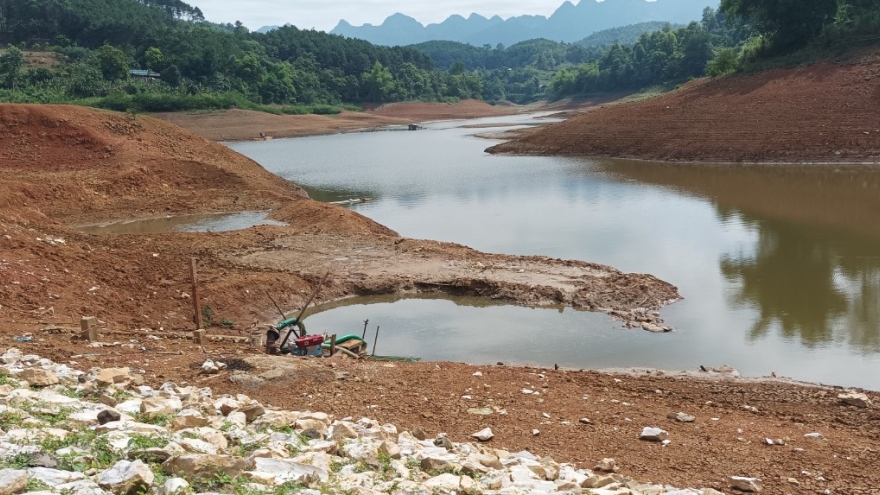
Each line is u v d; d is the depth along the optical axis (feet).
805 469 32.17
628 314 65.10
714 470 31.73
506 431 35.60
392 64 633.20
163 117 368.89
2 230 67.92
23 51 445.78
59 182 126.00
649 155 197.57
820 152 172.55
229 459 21.24
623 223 109.91
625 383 46.62
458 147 258.98
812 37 239.30
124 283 66.28
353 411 36.81
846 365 52.70
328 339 53.88
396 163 209.46
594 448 33.91
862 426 39.19
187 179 139.95
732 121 195.11
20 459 19.54
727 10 258.37
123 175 132.57
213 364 41.73
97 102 360.89
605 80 565.12
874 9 235.61
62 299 58.49
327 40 615.98
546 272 76.54
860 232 97.14
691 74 480.23
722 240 95.61
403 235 104.83
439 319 65.51
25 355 38.24
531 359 55.88
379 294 72.69
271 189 143.33
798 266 80.74
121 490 18.65
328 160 225.97
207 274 73.00
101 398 29.43
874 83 187.21
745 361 53.98
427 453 28.27
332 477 23.17
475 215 120.78
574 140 220.23
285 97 476.54
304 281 72.84
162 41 471.21
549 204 129.90
